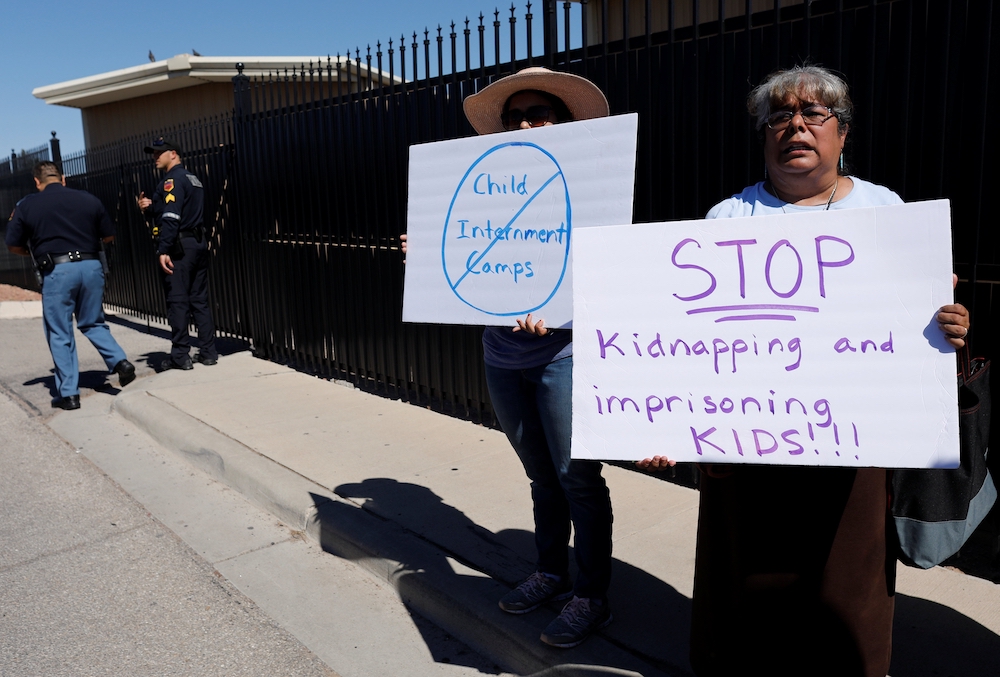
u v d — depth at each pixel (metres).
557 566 2.85
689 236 1.87
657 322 1.91
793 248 1.79
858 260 1.74
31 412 6.12
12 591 3.33
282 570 3.51
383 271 5.78
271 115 6.81
